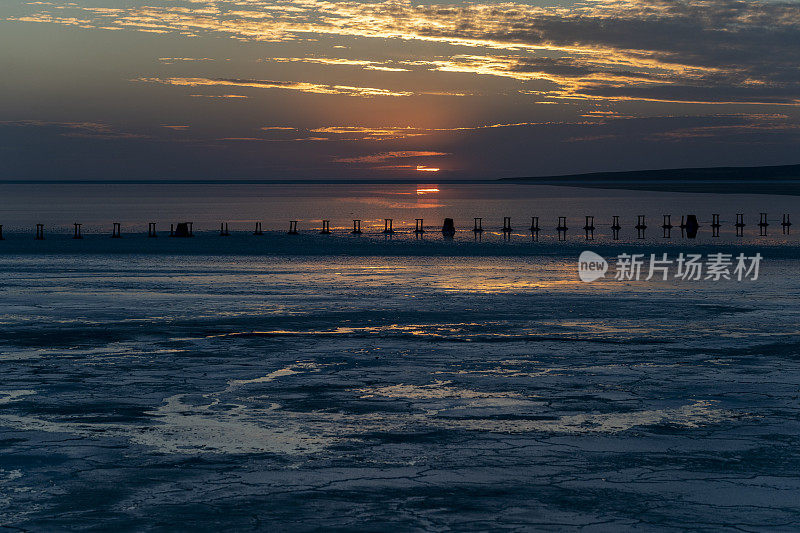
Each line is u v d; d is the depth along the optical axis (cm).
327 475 732
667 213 9931
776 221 7956
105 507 648
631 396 1052
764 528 607
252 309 1941
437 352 1379
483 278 2758
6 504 654
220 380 1148
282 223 7994
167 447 820
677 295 2261
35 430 882
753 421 923
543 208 11850
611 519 625
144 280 2673
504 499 669
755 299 2167
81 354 1348
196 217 9381
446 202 15300
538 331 1620
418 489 694
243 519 622
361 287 2464
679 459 781
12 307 1967
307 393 1069
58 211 11294
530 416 949
